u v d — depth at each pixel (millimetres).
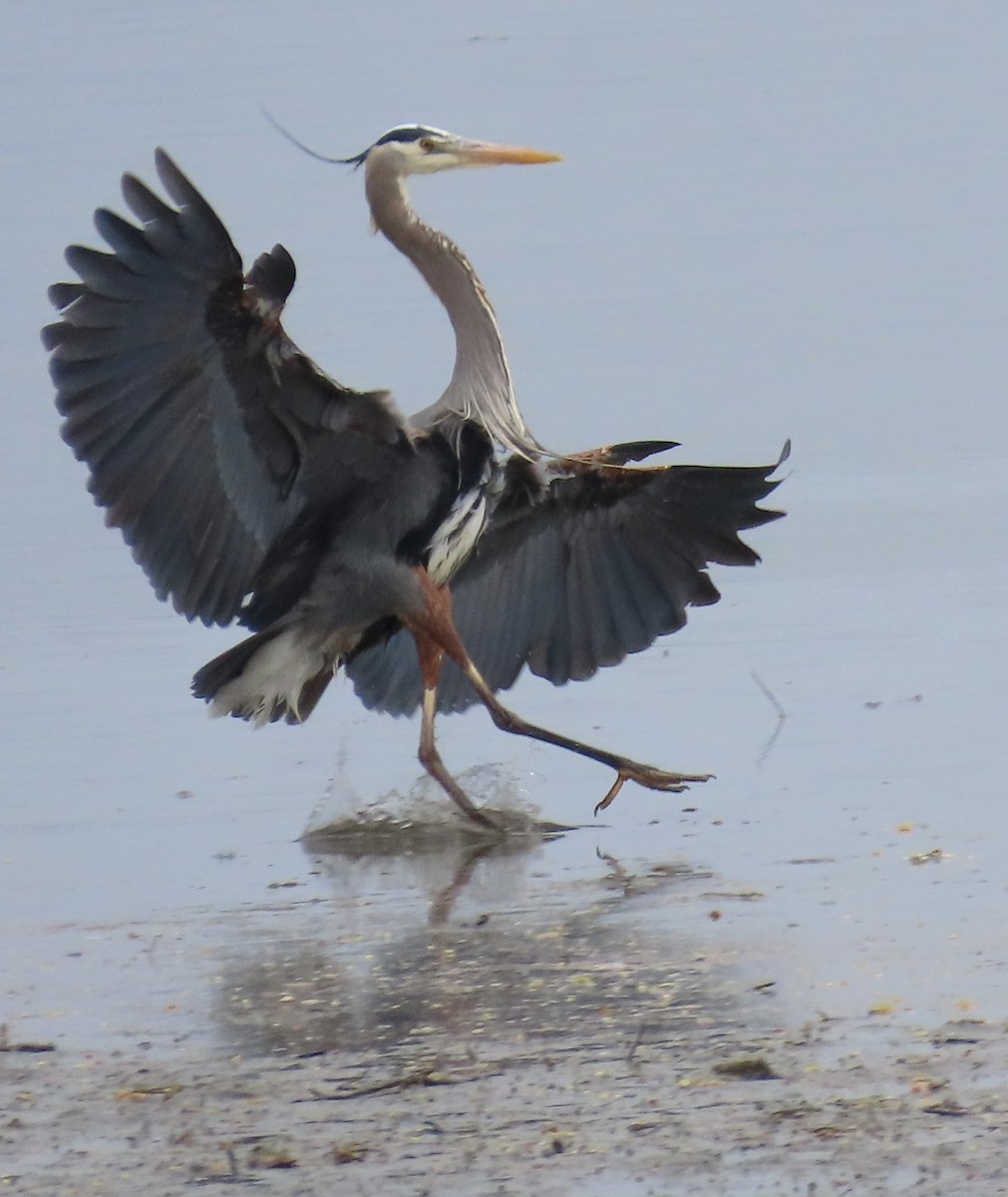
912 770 13039
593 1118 8102
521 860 12078
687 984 9727
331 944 10703
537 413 23062
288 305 27188
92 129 38125
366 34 48125
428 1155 7832
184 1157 7934
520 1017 9391
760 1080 8430
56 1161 7969
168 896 11656
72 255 11062
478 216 32875
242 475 12031
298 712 12984
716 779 13211
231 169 35594
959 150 35469
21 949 10828
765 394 23281
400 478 12523
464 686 13805
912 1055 8602
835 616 16484
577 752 12711
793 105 39812
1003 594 16734
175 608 12219
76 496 20969
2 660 16625
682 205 32875
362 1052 9062
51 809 13289
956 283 27641
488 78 43125
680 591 13797
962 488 19766
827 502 19688
